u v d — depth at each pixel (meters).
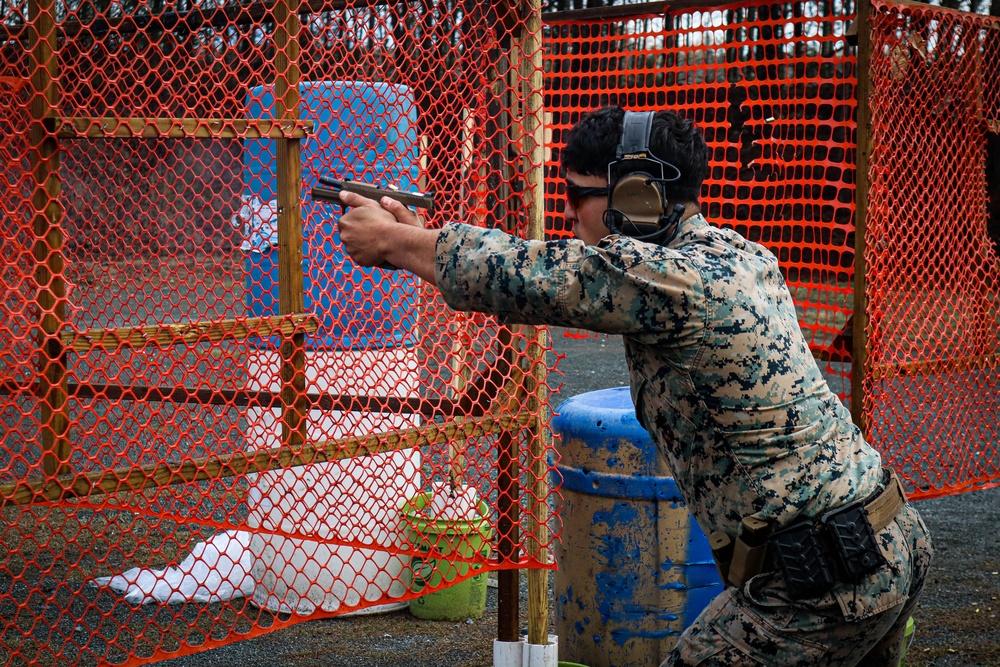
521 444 3.50
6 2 3.29
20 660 3.78
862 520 1.99
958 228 4.12
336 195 2.09
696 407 1.99
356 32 3.32
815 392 2.04
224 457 2.89
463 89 3.41
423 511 4.26
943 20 3.81
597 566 3.46
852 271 4.25
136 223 4.06
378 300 3.98
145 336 2.74
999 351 4.38
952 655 4.15
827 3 4.97
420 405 3.60
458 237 1.97
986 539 5.71
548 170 6.12
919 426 4.03
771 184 4.75
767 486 1.98
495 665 3.46
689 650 2.10
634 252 1.91
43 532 5.10
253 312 3.60
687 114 5.82
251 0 3.60
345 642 4.13
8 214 2.69
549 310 1.92
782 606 2.00
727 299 1.94
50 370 2.62
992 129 4.20
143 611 4.30
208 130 2.84
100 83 3.92
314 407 3.42
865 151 3.51
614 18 5.41
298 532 3.41
